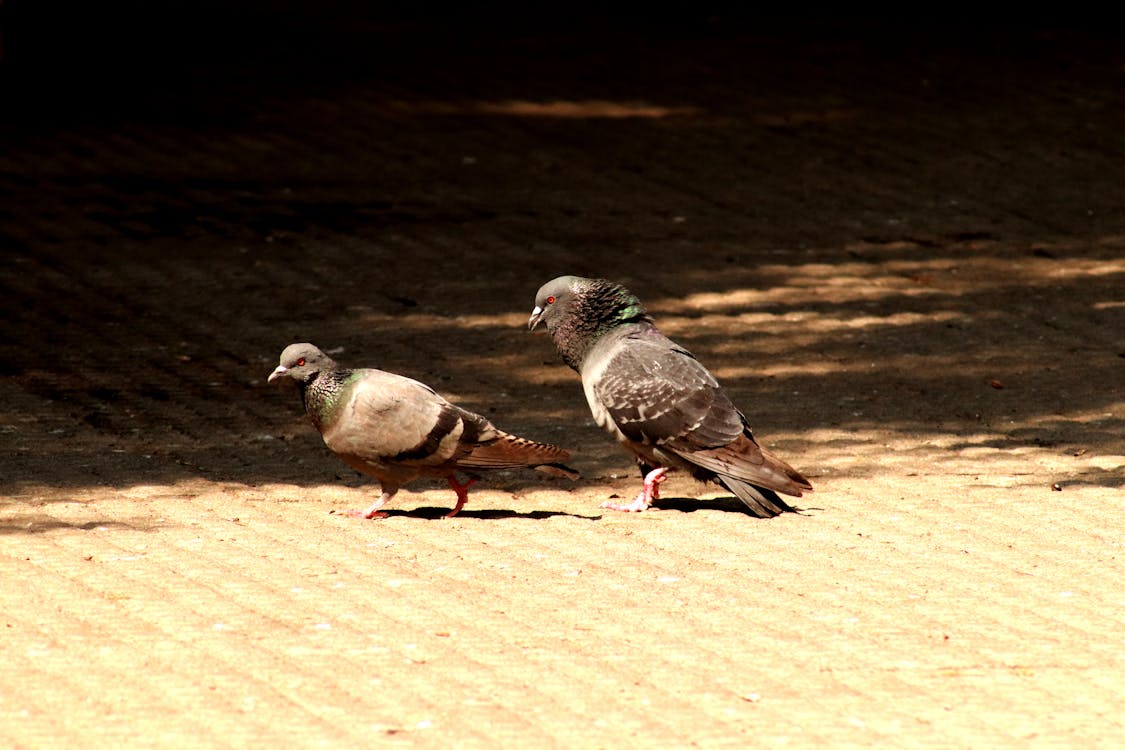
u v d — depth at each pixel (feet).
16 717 24.32
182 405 44.96
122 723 24.20
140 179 71.00
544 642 27.89
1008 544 33.99
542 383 47.93
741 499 35.86
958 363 50.03
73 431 42.04
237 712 24.68
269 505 36.32
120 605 29.19
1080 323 54.49
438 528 34.88
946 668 27.04
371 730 24.14
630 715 24.90
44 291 56.34
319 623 28.53
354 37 104.27
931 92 89.10
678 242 64.13
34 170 71.77
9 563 31.37
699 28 107.65
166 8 110.93
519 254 62.18
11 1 93.97
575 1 117.29
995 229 66.23
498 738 23.97
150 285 57.31
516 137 79.56
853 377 48.57
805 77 92.79
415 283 58.39
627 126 81.87
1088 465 40.22
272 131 79.92
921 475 39.37
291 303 55.88
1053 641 28.35
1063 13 110.83
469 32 106.22
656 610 29.68
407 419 34.30
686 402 35.96
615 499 37.99
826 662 27.22
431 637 27.99
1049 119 83.30
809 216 67.87
